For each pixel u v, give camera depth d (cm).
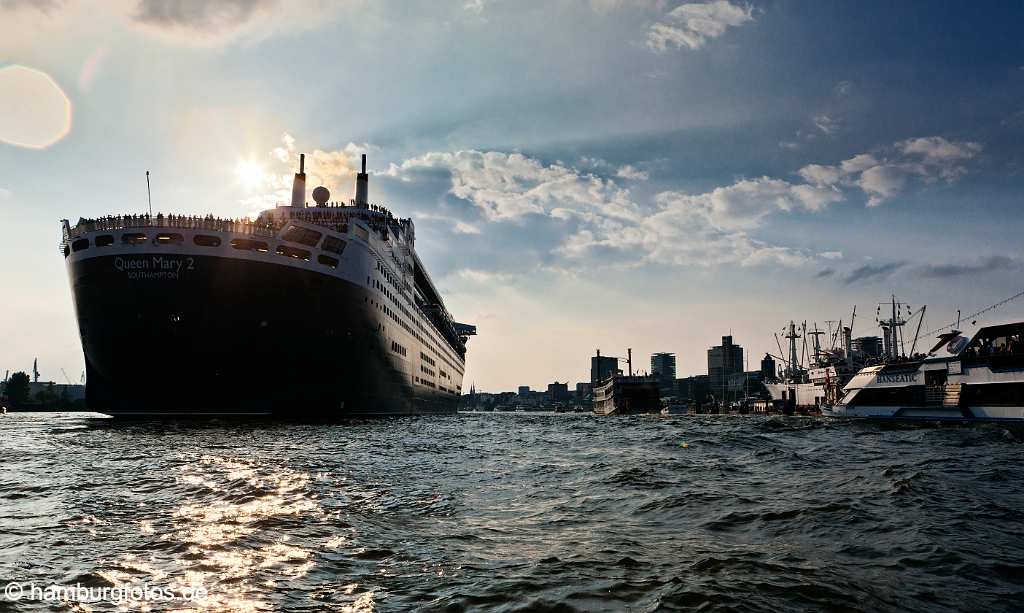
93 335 5866
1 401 18012
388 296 8256
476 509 1761
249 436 4356
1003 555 1275
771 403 19862
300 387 6359
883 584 1078
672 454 3512
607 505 1834
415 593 1002
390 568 1144
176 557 1192
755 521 1611
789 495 1997
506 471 2645
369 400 7794
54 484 2078
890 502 1853
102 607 925
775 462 3025
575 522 1593
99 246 5656
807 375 16562
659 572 1127
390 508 1739
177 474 2325
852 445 4225
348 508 1712
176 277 5606
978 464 2902
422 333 11469
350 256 6775
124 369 5888
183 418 6112
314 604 952
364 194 10419
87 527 1439
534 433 5966
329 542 1332
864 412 8188
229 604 948
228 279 5728
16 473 2353
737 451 3709
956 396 6962
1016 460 3112
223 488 2003
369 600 970
